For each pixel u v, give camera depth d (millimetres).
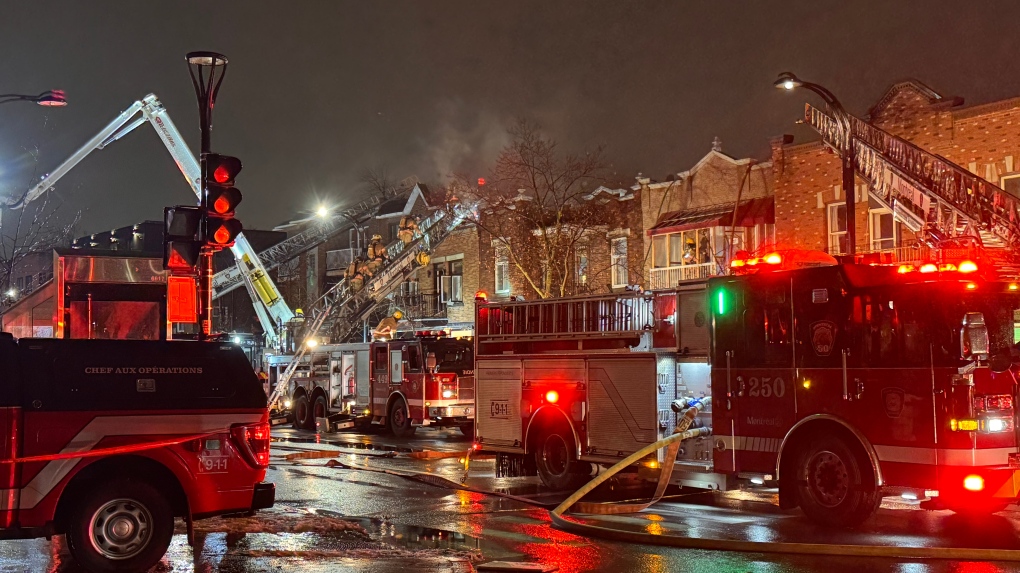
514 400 13984
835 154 27766
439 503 12344
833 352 9953
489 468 16547
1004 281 9391
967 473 8961
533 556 8836
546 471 13484
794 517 10758
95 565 7988
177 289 11805
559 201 36562
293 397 29453
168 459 8297
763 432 10555
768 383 10531
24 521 7855
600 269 36250
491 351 14477
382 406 25391
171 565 8523
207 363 8656
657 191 34188
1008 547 8750
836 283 9977
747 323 10781
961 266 9227
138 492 8141
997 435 9039
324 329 32531
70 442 8023
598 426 12625
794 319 10336
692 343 11570
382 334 27516
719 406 11000
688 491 13086
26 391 8000
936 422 9117
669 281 33188
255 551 9047
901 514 10789
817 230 28172
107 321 16234
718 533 9695
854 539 9266
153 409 8320
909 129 25719
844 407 9820
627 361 12219
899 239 26156
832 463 9938
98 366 8289
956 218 20719
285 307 36281
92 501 8016
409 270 34500
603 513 11281
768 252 10820
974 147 24531
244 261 37219
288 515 11172
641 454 11234
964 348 8992
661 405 11773
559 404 13203
